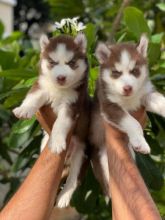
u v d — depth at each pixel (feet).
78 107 5.16
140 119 5.22
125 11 6.06
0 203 7.86
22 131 5.77
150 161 5.80
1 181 7.07
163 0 8.93
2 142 7.14
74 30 5.68
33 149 6.05
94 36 5.97
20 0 26.73
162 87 5.82
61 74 5.01
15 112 5.04
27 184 4.89
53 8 8.80
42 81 5.16
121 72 5.11
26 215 4.74
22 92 5.68
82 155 5.45
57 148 4.94
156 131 5.95
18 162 6.18
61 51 5.10
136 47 5.23
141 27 6.05
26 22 27.14
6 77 5.92
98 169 5.43
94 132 5.37
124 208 4.69
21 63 6.72
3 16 15.23
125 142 5.02
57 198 5.33
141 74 5.12
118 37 6.18
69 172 5.41
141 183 4.78
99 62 5.33
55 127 5.04
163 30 8.84
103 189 5.42
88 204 5.82
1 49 7.09
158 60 5.91
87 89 5.33
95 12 9.12
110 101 5.14
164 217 6.32
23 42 8.13
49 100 5.16
